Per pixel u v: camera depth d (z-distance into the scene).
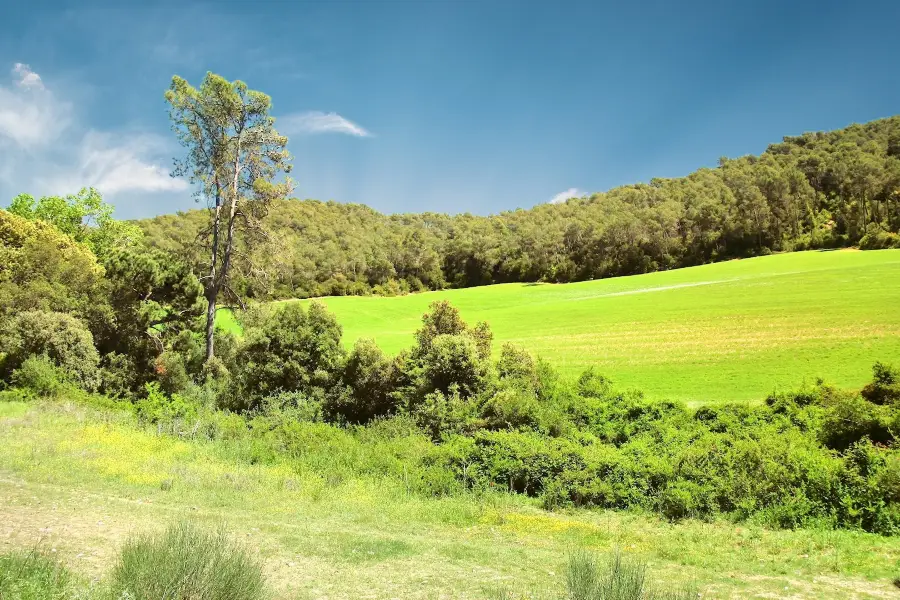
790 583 9.34
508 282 152.25
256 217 35.38
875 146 143.38
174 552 6.21
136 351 36.22
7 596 5.51
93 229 52.91
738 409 24.45
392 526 12.62
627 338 54.25
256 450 19.78
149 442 19.45
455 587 8.45
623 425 24.25
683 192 165.50
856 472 14.72
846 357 38.84
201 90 33.28
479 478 18.00
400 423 26.28
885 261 84.62
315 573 8.74
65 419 21.38
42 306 33.28
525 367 30.31
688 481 16.05
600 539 12.34
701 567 10.34
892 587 9.20
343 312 96.50
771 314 55.72
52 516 10.45
